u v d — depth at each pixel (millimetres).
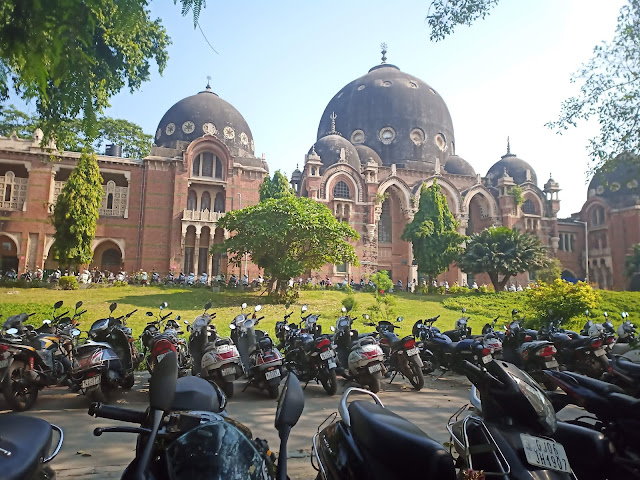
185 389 3387
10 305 20047
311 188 42188
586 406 4203
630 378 5953
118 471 4754
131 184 38094
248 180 40094
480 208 49812
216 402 3457
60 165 36844
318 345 8859
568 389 4309
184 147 40156
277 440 5922
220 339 8555
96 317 18688
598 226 50344
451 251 36844
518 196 47938
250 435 3145
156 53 13883
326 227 24047
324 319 20703
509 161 53156
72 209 30688
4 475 2297
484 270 33906
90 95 4535
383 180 44719
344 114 53188
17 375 7340
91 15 3705
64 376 7867
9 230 35156
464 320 13133
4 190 35719
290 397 2723
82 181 31328
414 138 51031
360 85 54125
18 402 7219
